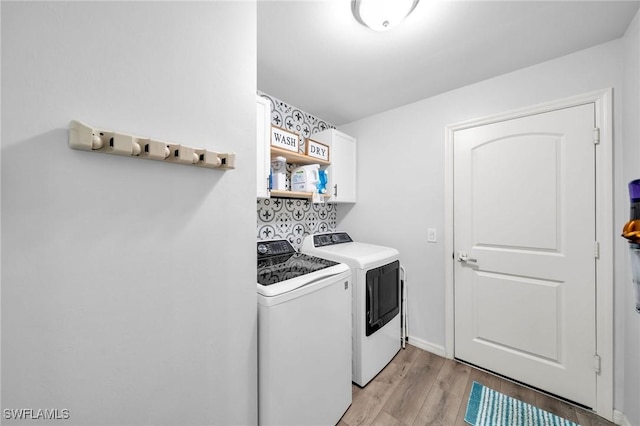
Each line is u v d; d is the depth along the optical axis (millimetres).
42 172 511
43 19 508
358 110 2297
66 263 544
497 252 1733
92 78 571
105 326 602
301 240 2332
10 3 473
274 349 1016
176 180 734
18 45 480
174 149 680
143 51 657
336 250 1969
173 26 722
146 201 670
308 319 1177
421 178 2096
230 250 890
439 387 1625
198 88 784
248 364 961
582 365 1438
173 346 732
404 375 1750
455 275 1925
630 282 1259
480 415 1396
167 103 707
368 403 1497
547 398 1517
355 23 1219
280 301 1041
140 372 664
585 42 1364
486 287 1782
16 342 493
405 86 1861
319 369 1242
